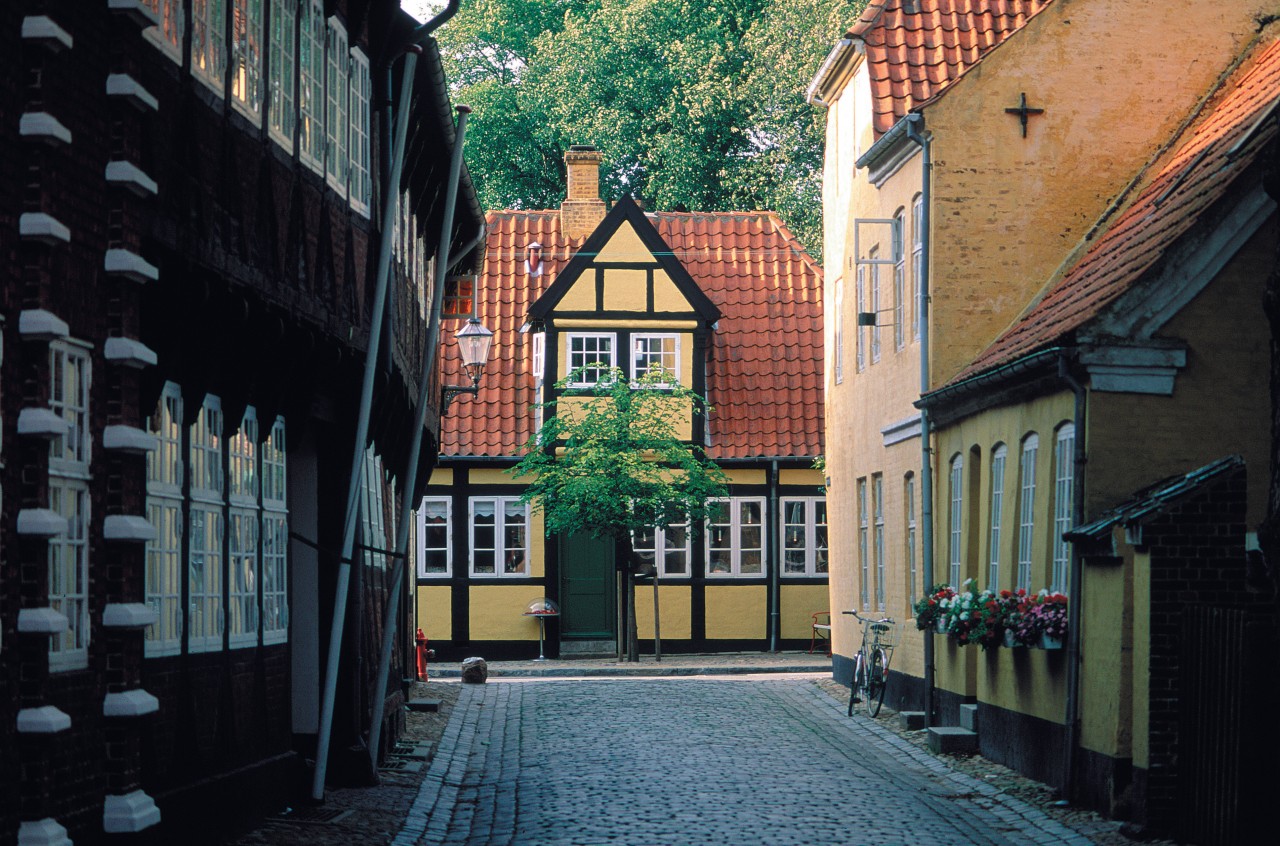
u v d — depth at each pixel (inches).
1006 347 742.5
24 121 335.0
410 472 660.1
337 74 565.9
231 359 460.8
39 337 334.6
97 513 369.7
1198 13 836.0
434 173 837.8
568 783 635.5
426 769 679.1
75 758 354.9
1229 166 625.6
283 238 495.2
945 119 824.3
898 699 894.4
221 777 461.1
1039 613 610.5
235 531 485.4
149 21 379.2
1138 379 599.5
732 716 887.1
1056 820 547.5
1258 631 462.3
